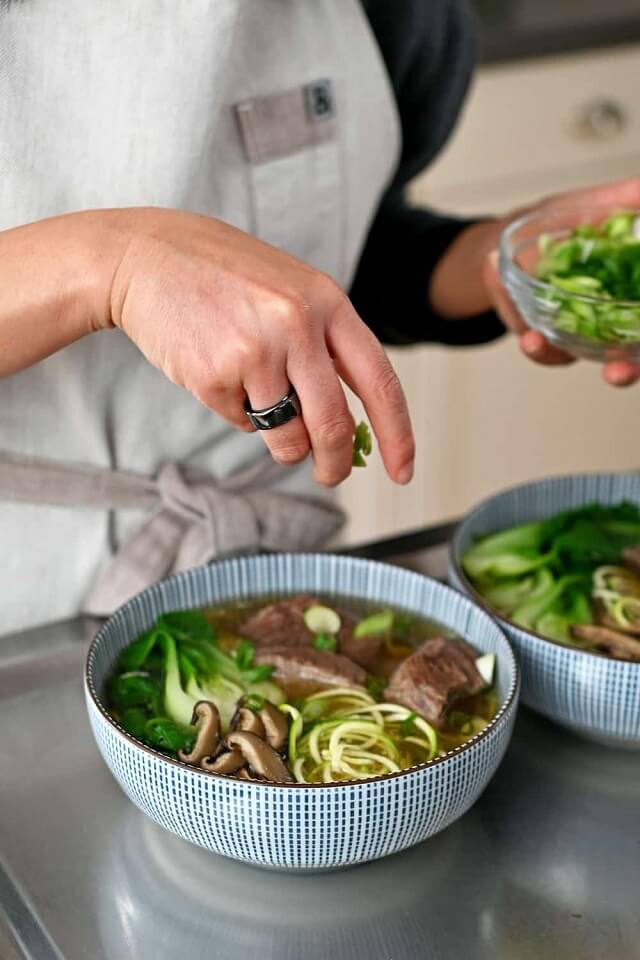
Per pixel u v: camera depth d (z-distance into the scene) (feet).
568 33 5.34
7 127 2.70
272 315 2.33
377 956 2.34
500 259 3.00
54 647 2.90
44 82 2.69
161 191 2.81
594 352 2.89
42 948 2.34
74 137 2.74
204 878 2.45
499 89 5.36
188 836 2.40
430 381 5.74
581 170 5.74
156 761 2.35
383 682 2.72
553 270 2.98
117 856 2.49
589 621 2.86
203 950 2.34
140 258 2.43
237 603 2.85
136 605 2.72
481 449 6.04
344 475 2.47
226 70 2.78
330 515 3.18
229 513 3.00
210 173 2.93
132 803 2.58
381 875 2.46
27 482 2.92
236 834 2.34
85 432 2.93
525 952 2.35
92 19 2.68
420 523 6.11
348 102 3.07
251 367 2.35
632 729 2.62
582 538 3.02
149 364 2.91
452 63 3.40
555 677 2.64
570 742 2.74
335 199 3.12
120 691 2.61
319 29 3.00
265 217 3.03
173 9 2.70
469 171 5.52
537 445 6.16
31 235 2.51
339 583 2.88
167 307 2.39
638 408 6.27
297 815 2.30
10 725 2.71
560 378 6.00
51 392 2.87
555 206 3.17
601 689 2.60
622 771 2.68
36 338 2.54
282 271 2.38
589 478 3.19
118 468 3.01
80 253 2.47
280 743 2.51
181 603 2.80
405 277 3.59
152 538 3.01
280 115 2.97
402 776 2.31
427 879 2.46
